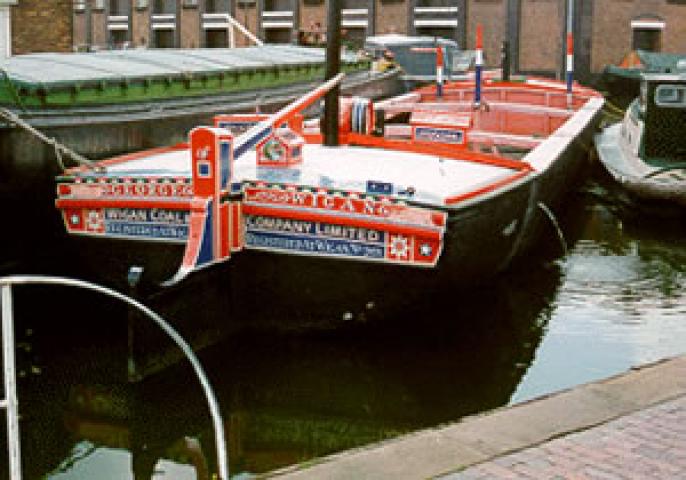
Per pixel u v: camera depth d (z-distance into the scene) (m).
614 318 7.88
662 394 5.01
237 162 7.42
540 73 31.67
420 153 8.37
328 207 6.43
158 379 6.13
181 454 5.36
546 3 31.28
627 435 4.45
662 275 9.32
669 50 31.28
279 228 6.62
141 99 9.81
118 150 9.32
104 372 6.42
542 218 8.91
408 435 4.48
